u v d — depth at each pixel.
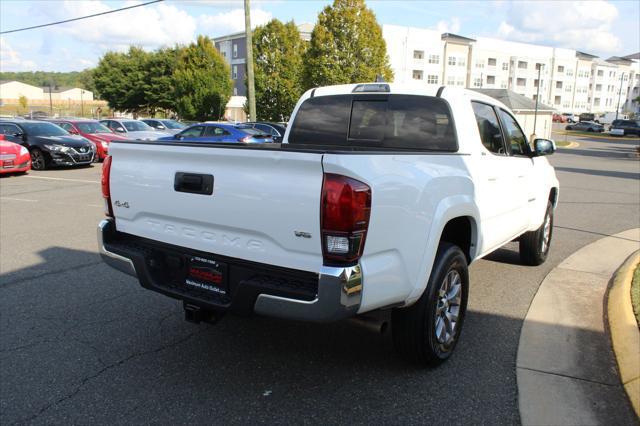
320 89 4.88
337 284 2.69
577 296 5.11
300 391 3.32
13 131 16.14
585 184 15.20
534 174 5.46
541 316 4.59
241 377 3.50
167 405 3.15
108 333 4.18
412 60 82.19
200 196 3.18
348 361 3.74
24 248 6.72
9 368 3.59
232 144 3.46
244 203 2.98
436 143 4.14
